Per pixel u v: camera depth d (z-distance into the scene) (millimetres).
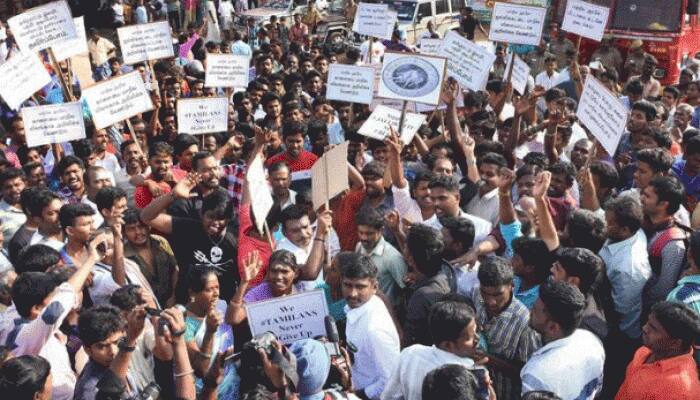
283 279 4969
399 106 9500
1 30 17250
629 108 11367
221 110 8609
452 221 5254
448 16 22656
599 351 4031
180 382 3912
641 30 16719
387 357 4406
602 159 8055
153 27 10672
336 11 24312
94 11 24391
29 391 3676
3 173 6949
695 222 5949
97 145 8742
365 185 6750
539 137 9141
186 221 6242
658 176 5484
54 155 8688
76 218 5598
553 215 6043
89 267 5102
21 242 6074
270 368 3646
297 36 21422
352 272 4453
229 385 4234
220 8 23562
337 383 3865
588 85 7012
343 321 5148
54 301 4441
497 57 16281
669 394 3801
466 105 10156
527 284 4840
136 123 10062
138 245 6051
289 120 8961
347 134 8516
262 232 5789
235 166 7590
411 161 8312
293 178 7727
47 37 8961
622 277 5004
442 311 3930
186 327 4633
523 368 4074
